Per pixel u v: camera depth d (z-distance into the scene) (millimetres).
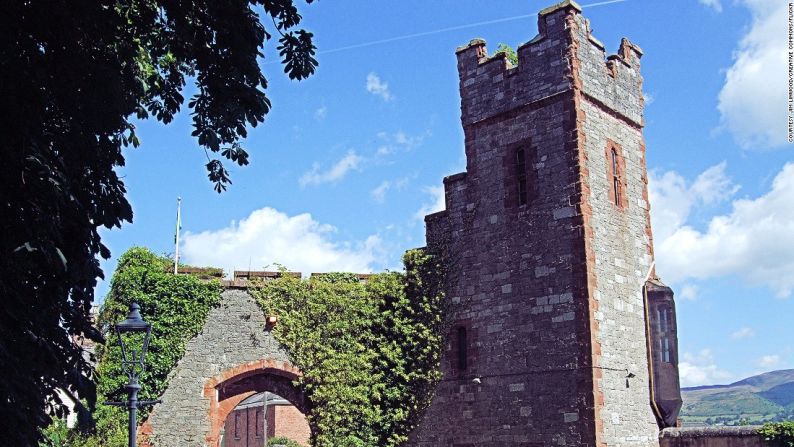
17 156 8438
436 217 25531
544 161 23078
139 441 23281
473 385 23516
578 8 23484
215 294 25109
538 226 22875
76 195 9852
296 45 11078
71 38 9156
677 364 23344
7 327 8555
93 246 10000
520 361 22500
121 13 10711
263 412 60406
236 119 11133
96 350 24031
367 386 25234
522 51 24141
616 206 23531
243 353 24938
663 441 22781
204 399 24312
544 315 22219
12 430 8086
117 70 9867
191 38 10562
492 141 24516
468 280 24328
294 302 25531
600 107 23766
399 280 25891
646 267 24281
